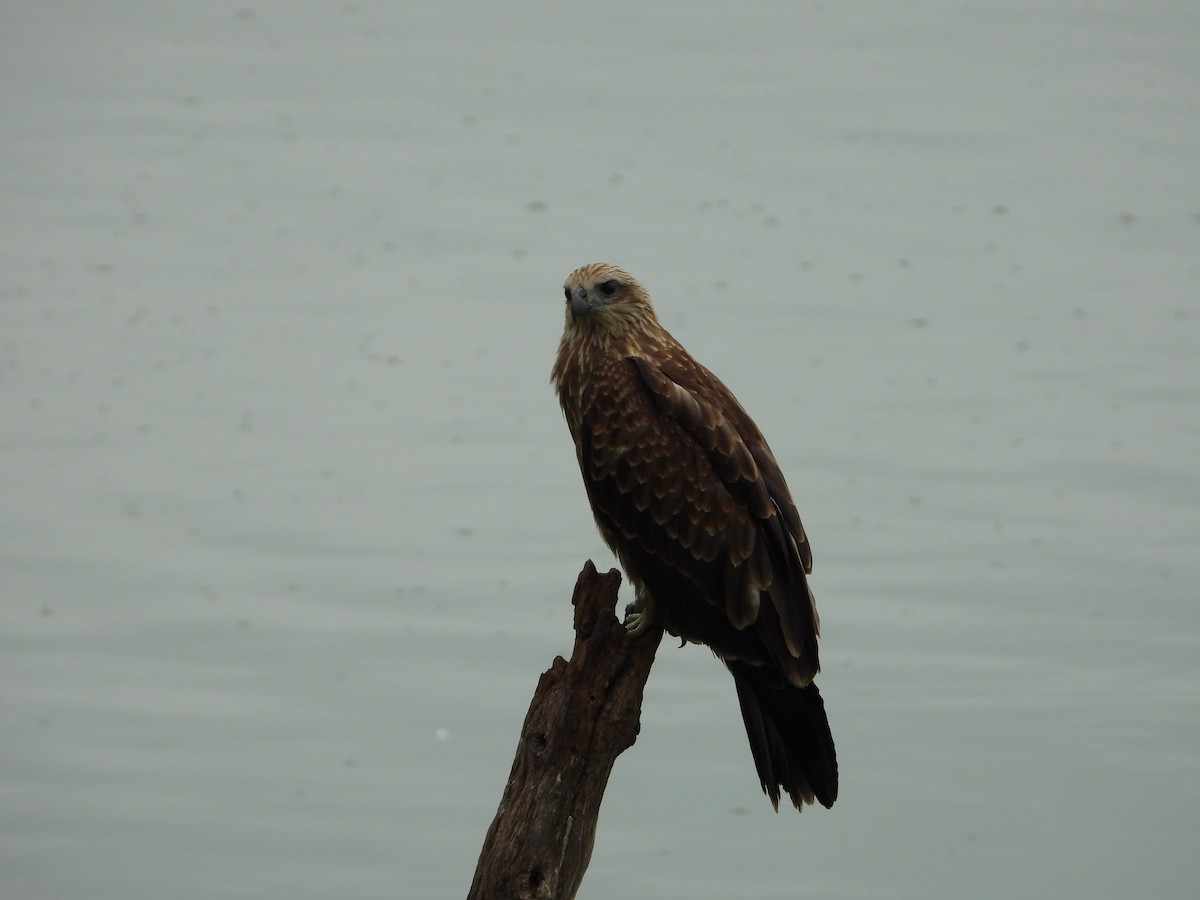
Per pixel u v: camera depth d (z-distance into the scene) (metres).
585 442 14.03
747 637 13.20
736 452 13.58
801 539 13.53
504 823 11.50
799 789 13.03
